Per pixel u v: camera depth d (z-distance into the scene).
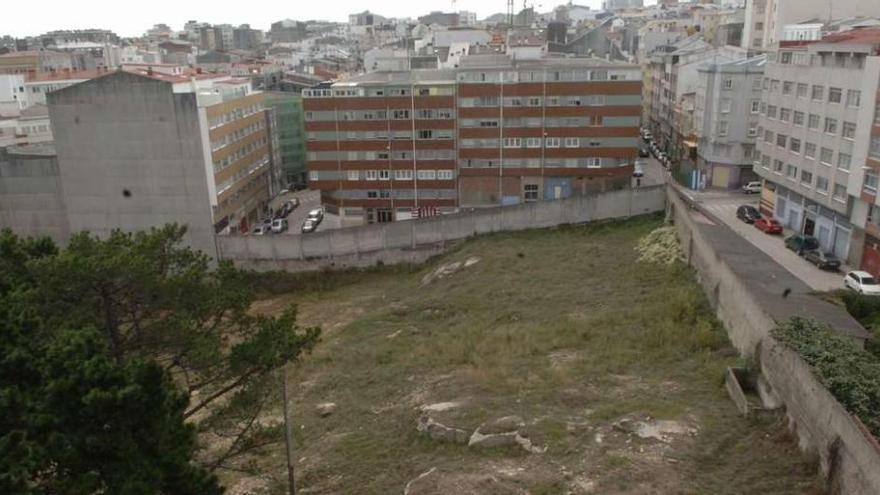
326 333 46.81
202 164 63.69
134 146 63.69
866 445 16.95
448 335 39.41
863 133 46.56
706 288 37.09
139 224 65.75
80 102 63.03
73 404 14.12
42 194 66.31
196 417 27.19
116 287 19.73
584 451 21.62
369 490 22.33
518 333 36.47
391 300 52.81
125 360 19.11
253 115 86.94
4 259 19.55
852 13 91.75
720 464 20.59
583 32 150.50
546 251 53.41
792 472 19.84
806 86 54.66
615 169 75.19
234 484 24.70
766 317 26.06
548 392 27.00
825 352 22.45
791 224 58.25
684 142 90.19
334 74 147.62
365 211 79.00
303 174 108.94
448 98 74.75
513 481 20.33
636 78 72.50
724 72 75.31
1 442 13.12
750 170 77.12
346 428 28.38
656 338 32.16
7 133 85.44
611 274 45.50
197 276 21.20
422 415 26.50
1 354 14.82
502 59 84.62
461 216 60.78
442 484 20.62
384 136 76.38
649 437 22.12
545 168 75.94
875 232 45.88
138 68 98.75
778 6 96.31
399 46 148.88
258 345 20.42
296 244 62.78
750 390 26.03
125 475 14.30
